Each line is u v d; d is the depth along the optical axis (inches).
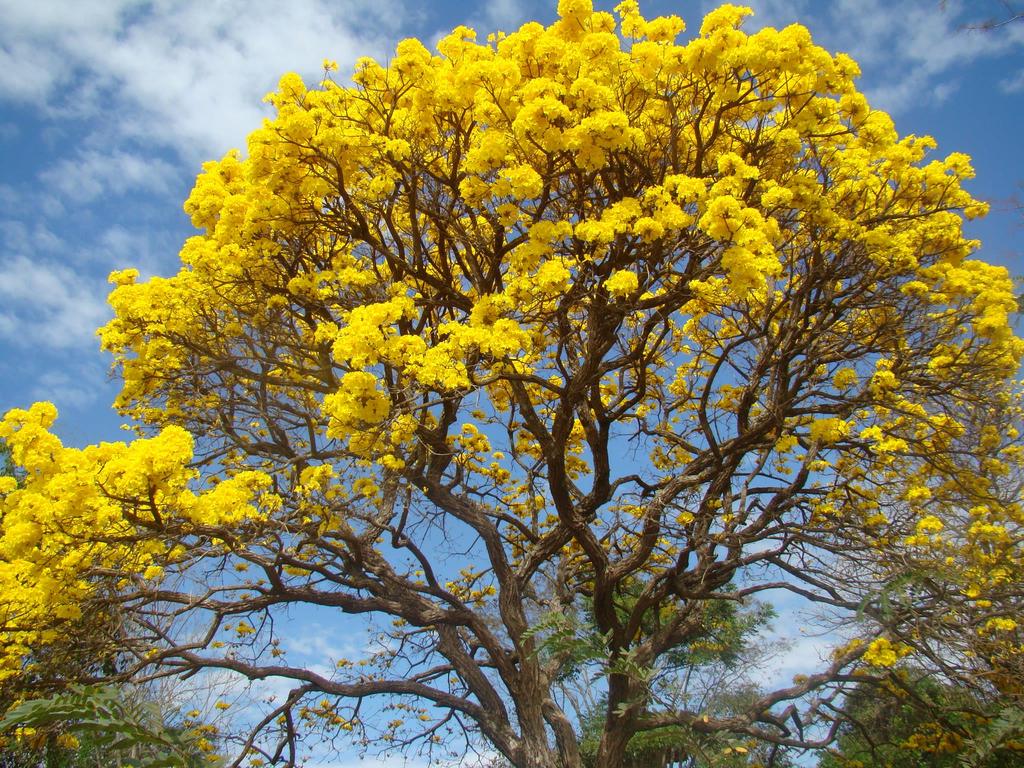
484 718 357.4
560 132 248.8
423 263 342.6
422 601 365.1
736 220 234.2
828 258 323.9
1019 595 278.1
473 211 300.7
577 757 351.3
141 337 309.3
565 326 293.7
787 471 388.5
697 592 330.3
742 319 339.3
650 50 268.2
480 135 273.9
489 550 355.6
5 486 249.1
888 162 297.3
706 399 297.1
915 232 297.6
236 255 296.7
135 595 285.0
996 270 300.0
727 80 265.7
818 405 323.3
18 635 265.6
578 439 400.2
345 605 350.0
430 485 343.9
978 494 311.1
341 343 241.3
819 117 269.7
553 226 257.4
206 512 234.8
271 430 361.7
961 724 313.6
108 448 224.5
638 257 277.0
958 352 309.4
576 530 328.2
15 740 271.1
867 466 326.3
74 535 224.4
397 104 293.3
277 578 324.8
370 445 255.3
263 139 271.0
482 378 268.4
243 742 354.3
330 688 352.2
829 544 296.5
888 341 313.1
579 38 270.5
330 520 300.0
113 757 282.0
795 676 370.6
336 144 267.1
